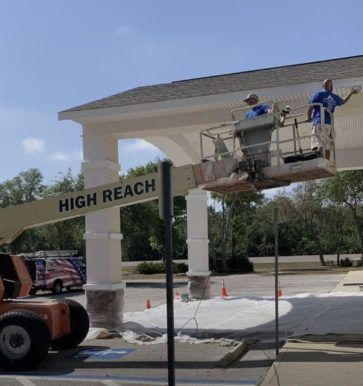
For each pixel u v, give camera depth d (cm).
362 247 4647
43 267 2966
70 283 3150
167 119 1334
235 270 4669
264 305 1619
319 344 1019
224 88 1305
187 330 1249
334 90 1172
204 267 1938
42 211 1020
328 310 1441
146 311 1606
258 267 5178
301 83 1185
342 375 791
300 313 1423
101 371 898
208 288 1931
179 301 1888
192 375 844
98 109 1336
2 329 925
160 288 3123
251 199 4881
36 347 910
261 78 1411
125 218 4406
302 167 890
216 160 972
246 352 1009
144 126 1348
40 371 910
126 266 5628
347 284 2575
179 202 4791
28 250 5325
